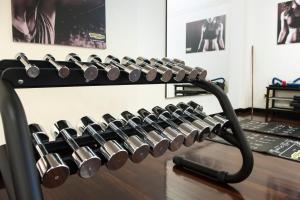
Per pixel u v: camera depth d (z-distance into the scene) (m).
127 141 0.87
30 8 1.91
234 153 1.87
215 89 1.28
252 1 3.99
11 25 1.84
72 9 2.13
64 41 2.11
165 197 1.24
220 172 1.38
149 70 1.02
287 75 3.76
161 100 2.94
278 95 3.85
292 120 3.36
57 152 0.83
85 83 0.89
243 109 4.09
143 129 1.00
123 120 1.04
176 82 1.18
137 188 1.34
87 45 2.25
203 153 1.87
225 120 1.21
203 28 3.33
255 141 2.18
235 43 3.81
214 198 1.22
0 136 1.76
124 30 2.51
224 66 3.68
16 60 0.86
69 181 1.41
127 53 2.56
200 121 1.14
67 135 0.88
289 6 3.63
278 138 2.29
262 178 1.43
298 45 3.60
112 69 0.92
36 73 0.78
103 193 1.29
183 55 3.11
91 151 0.76
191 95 3.24
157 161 1.71
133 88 2.64
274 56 3.86
